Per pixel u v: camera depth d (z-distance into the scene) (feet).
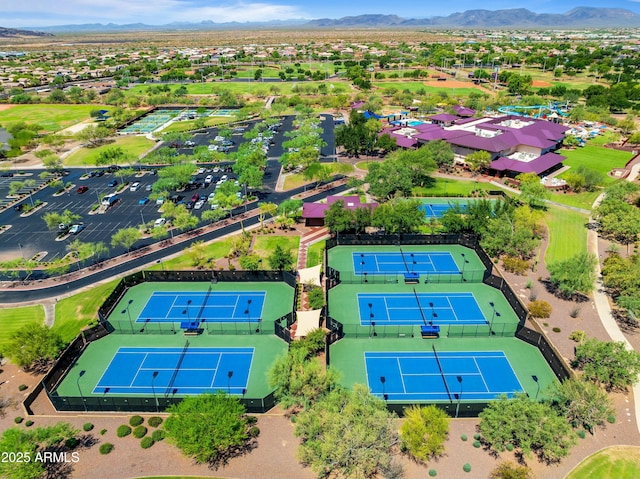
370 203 403.54
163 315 272.72
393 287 299.17
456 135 541.75
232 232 375.66
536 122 606.14
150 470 174.50
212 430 169.17
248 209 422.00
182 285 303.89
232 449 182.50
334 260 329.93
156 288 301.02
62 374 227.40
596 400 182.60
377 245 351.67
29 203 447.83
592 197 433.89
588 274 269.44
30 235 378.94
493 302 281.95
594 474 169.48
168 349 245.86
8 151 591.37
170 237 370.73
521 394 186.29
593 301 276.00
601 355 207.51
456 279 304.91
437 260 329.31
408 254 338.54
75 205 440.86
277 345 247.91
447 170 518.78
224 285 302.86
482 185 470.39
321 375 196.54
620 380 200.95
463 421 194.39
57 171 545.03
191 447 164.86
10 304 287.28
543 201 403.95
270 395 199.72
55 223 370.94
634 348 234.99
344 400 179.73
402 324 261.65
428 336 251.19
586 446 181.57
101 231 384.27
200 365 233.76
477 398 210.38
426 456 174.91
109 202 434.71
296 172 520.83
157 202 439.63
